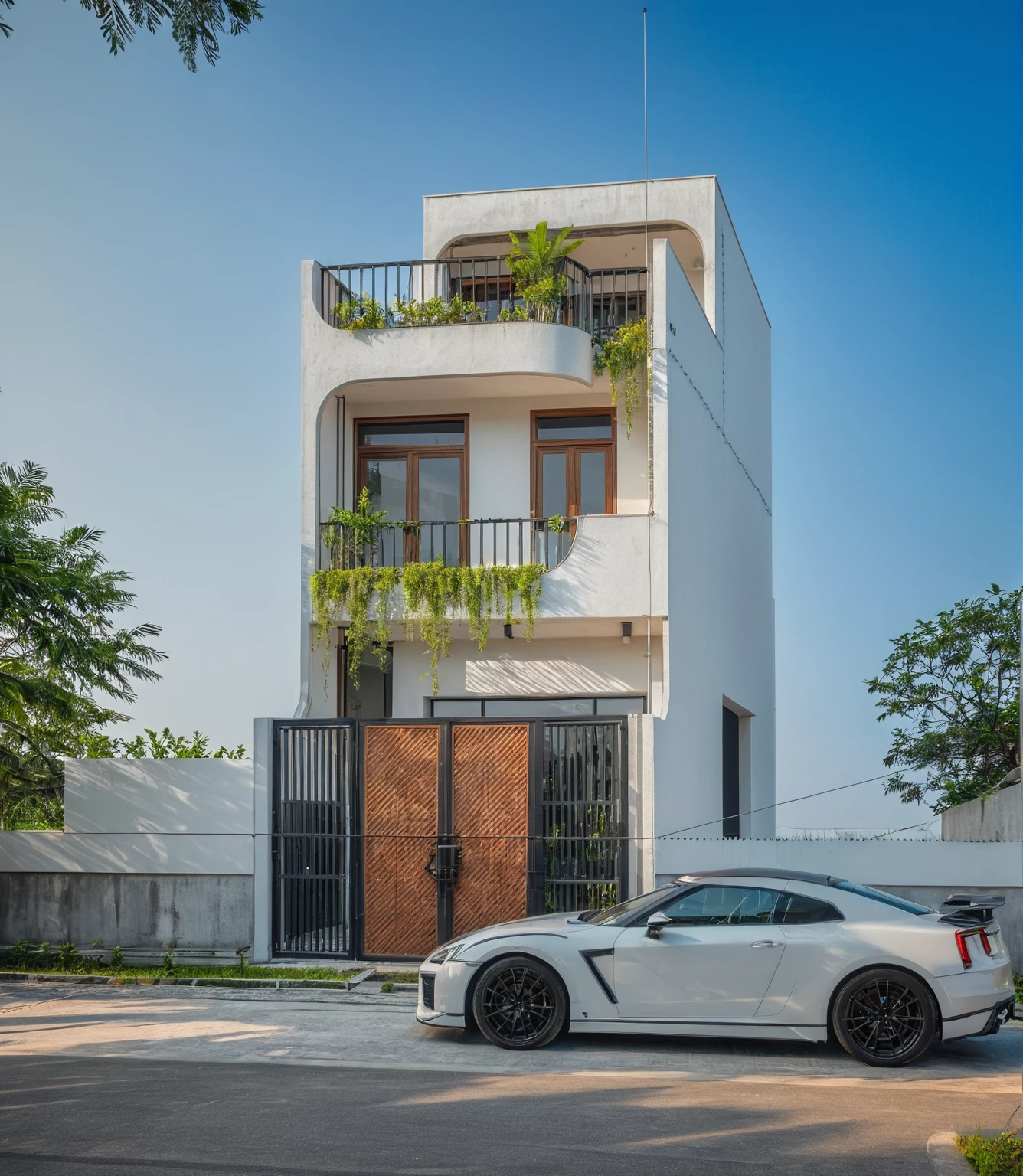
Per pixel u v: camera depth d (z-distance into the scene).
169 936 15.32
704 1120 7.23
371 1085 8.20
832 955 9.20
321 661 18.03
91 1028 10.71
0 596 14.15
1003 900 9.63
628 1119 7.23
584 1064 9.02
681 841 14.37
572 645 18.89
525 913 14.34
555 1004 9.51
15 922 15.69
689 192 20.50
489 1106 7.57
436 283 20.20
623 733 14.48
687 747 17.42
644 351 17.64
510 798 14.54
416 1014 11.05
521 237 20.83
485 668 19.06
